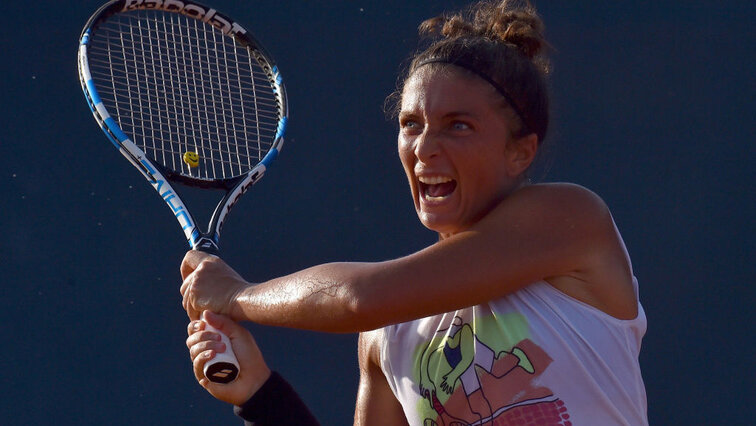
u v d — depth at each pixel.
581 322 7.50
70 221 24.91
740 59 25.23
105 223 24.91
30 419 23.44
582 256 7.55
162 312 24.33
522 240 7.43
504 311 7.61
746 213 24.14
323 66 26.23
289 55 26.27
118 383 23.77
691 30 25.53
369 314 7.46
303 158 25.61
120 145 11.55
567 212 7.58
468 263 7.39
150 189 25.14
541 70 8.38
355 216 25.27
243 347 8.94
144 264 24.64
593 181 24.97
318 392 23.77
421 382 7.96
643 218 24.50
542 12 26.05
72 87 25.83
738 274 23.73
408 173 8.23
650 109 25.25
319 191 25.42
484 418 7.58
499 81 7.86
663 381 23.16
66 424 23.47
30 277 24.48
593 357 7.46
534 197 7.67
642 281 23.98
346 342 24.11
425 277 7.39
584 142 25.25
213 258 9.48
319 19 26.52
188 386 23.80
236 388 8.94
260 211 25.20
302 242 25.08
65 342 24.03
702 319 23.53
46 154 25.41
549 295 7.55
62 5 26.09
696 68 25.33
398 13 26.42
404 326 8.17
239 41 13.51
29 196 25.08
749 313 23.41
